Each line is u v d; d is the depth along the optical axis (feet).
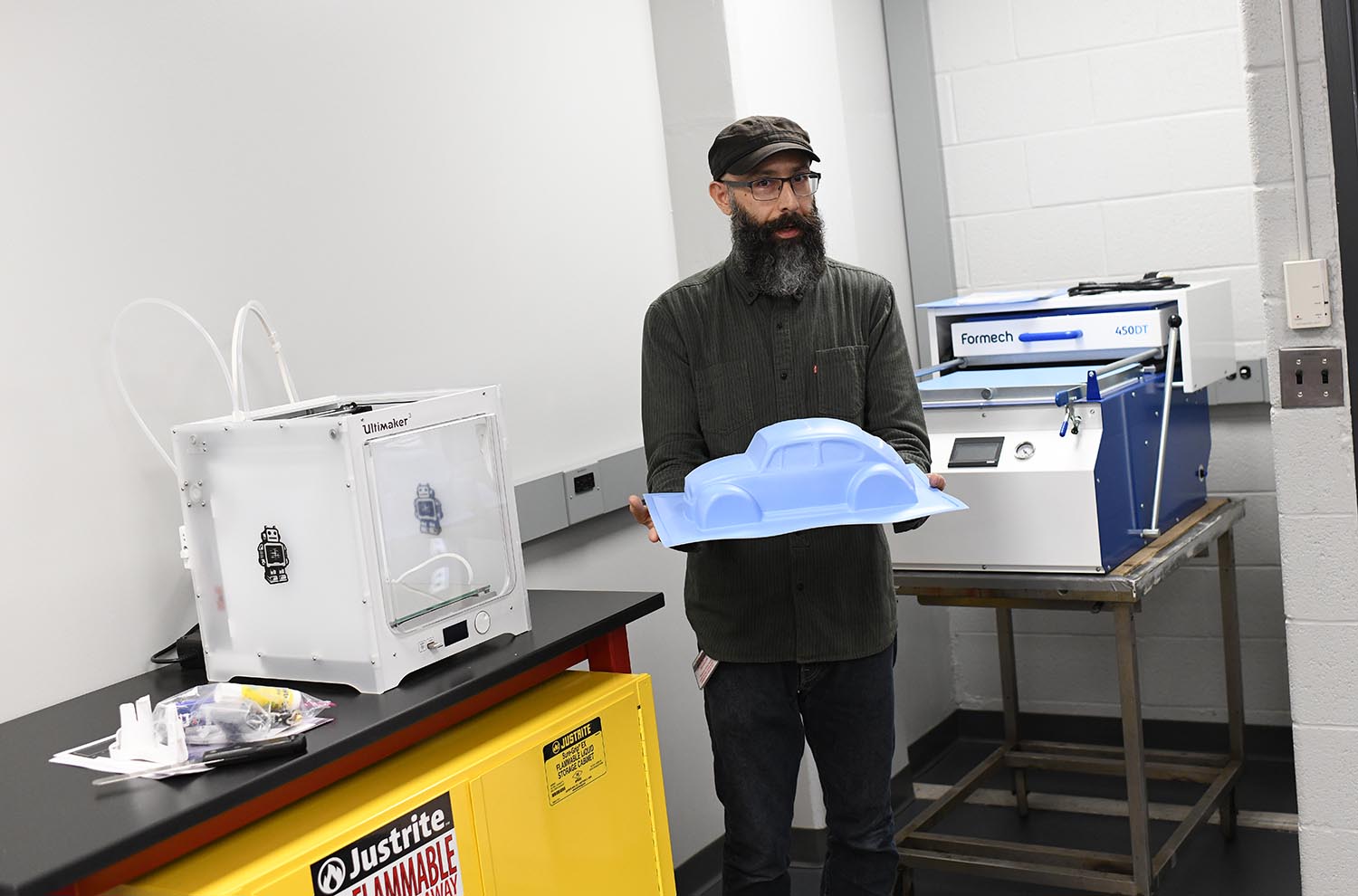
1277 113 6.95
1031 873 8.73
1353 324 6.84
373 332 7.59
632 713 6.44
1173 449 9.29
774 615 6.84
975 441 8.66
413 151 7.89
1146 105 10.93
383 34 7.73
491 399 6.18
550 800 5.91
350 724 5.20
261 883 4.62
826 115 10.83
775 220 6.78
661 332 7.11
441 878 5.34
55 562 5.99
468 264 8.25
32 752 5.29
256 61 6.98
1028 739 12.25
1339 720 7.15
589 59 9.32
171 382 6.50
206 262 6.69
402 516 5.71
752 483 6.18
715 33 9.67
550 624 6.47
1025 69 11.41
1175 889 9.17
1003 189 11.68
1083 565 8.21
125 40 6.35
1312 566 7.12
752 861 6.97
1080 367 8.99
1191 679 11.40
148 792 4.74
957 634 12.46
